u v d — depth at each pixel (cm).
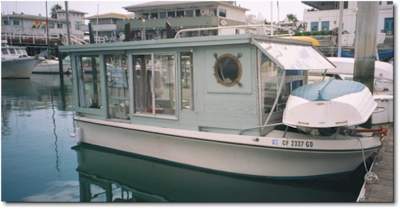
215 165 680
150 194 661
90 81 854
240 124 627
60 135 1084
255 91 603
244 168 653
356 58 869
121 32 3916
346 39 2311
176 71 680
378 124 868
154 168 760
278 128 655
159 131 711
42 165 816
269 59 620
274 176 637
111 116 821
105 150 848
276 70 644
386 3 2358
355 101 562
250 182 653
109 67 801
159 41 680
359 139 597
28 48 3972
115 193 668
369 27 845
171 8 3756
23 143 997
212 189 665
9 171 778
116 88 796
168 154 737
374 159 655
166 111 716
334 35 2300
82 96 880
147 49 716
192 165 707
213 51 635
